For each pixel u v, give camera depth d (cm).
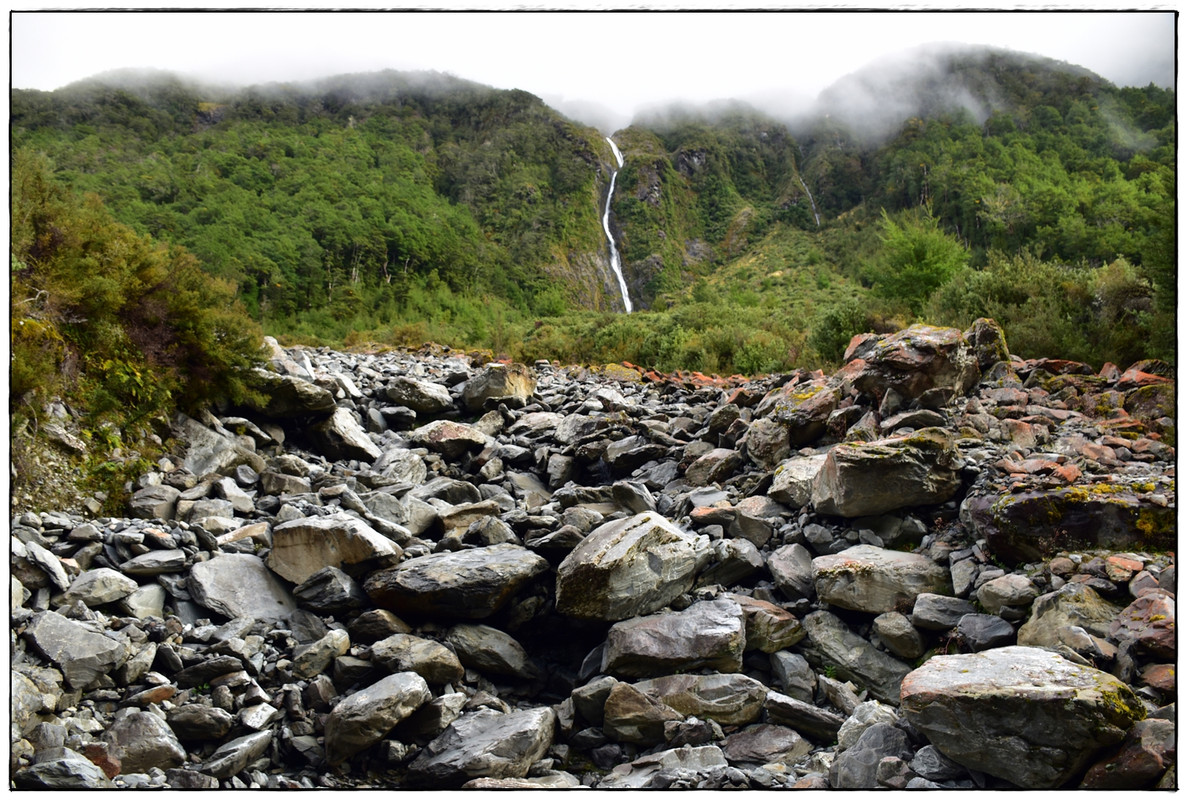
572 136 14212
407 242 8644
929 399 622
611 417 843
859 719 357
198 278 707
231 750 348
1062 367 743
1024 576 410
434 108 14588
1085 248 3306
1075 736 282
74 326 582
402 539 533
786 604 482
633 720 392
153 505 534
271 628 441
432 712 388
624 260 12550
